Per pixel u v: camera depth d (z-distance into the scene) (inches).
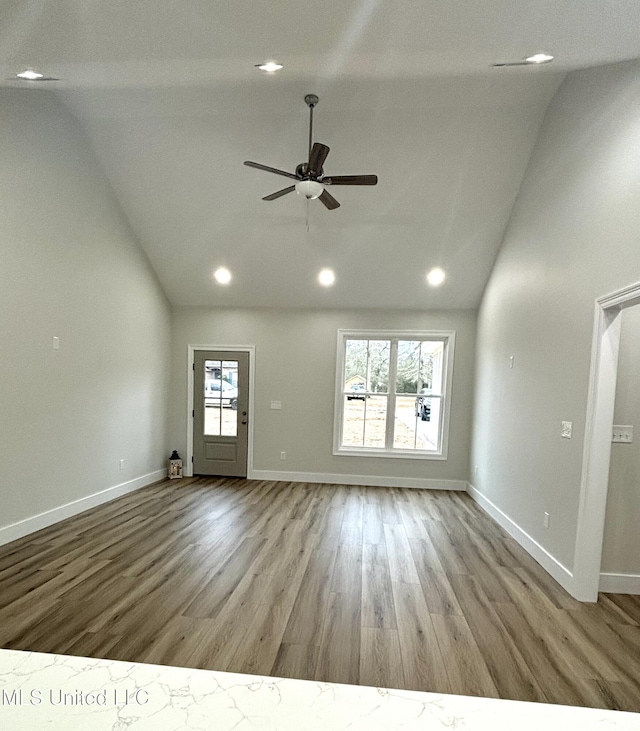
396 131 146.3
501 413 172.2
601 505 106.7
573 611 102.3
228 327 234.1
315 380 229.6
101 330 175.9
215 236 195.3
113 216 181.5
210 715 49.7
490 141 147.4
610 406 105.5
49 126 143.9
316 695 53.7
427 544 143.8
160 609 97.9
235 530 152.0
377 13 71.5
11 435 133.1
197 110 144.6
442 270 200.1
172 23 74.6
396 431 231.3
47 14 72.4
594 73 109.9
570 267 120.2
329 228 185.3
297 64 93.0
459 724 49.8
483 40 81.6
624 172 97.2
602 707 71.2
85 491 169.2
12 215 131.3
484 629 93.7
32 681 54.9
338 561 127.6
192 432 236.8
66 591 105.5
